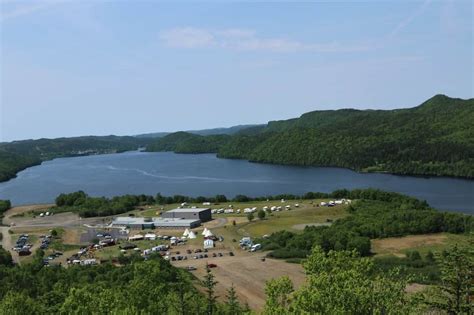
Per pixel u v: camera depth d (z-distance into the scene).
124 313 56.72
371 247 158.38
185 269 137.12
